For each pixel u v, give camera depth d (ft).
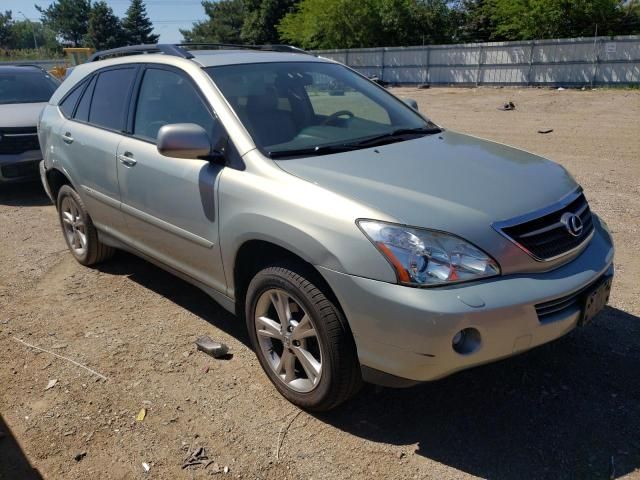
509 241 8.70
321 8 111.86
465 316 8.02
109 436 9.68
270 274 9.86
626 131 39.22
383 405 10.27
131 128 13.56
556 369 11.09
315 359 9.78
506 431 9.50
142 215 13.10
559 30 87.45
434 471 8.70
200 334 12.91
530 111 53.93
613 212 20.04
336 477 8.66
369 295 8.41
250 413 10.16
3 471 9.00
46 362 11.94
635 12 84.48
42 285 15.80
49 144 16.96
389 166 10.21
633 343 11.82
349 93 13.60
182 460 9.09
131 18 249.75
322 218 8.96
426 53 89.97
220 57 12.84
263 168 10.19
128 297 14.90
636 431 9.36
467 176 9.98
